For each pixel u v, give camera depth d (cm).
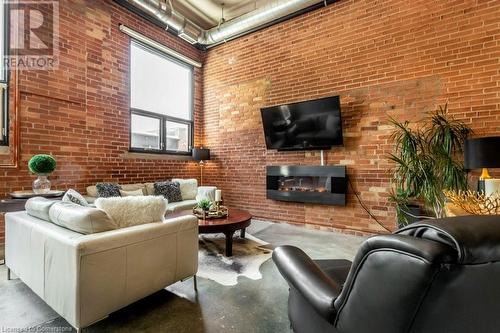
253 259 271
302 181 430
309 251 299
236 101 493
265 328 160
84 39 361
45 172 278
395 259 60
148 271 175
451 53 311
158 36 458
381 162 353
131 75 427
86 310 144
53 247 157
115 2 397
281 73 439
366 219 363
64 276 149
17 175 299
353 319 77
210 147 530
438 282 56
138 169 430
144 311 177
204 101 541
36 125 315
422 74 328
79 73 355
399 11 341
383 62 353
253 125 472
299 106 401
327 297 91
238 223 286
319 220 401
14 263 203
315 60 406
